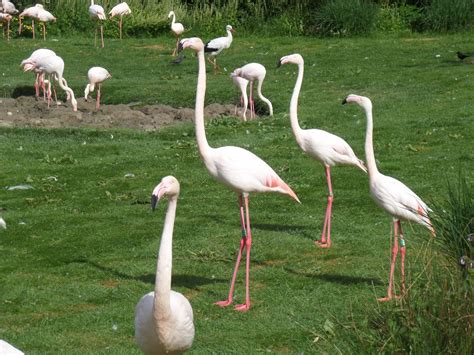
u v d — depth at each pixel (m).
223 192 13.94
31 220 12.58
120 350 8.05
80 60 28.80
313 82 23.52
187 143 17.23
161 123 20.20
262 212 12.73
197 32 36.00
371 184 9.30
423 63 25.39
